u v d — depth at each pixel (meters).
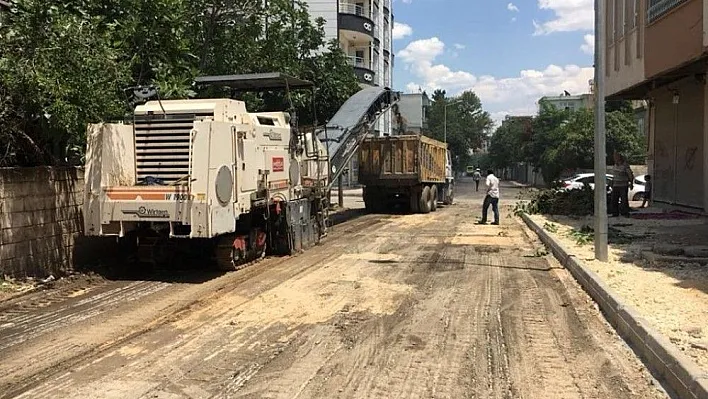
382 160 25.28
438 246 14.80
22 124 10.13
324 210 16.02
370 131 21.70
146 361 6.15
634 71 19.39
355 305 8.53
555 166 46.69
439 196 30.88
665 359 5.66
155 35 12.49
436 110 93.75
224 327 7.41
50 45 9.46
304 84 14.45
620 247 12.66
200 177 9.90
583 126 45.66
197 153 9.94
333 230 18.58
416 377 5.69
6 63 9.05
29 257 9.86
